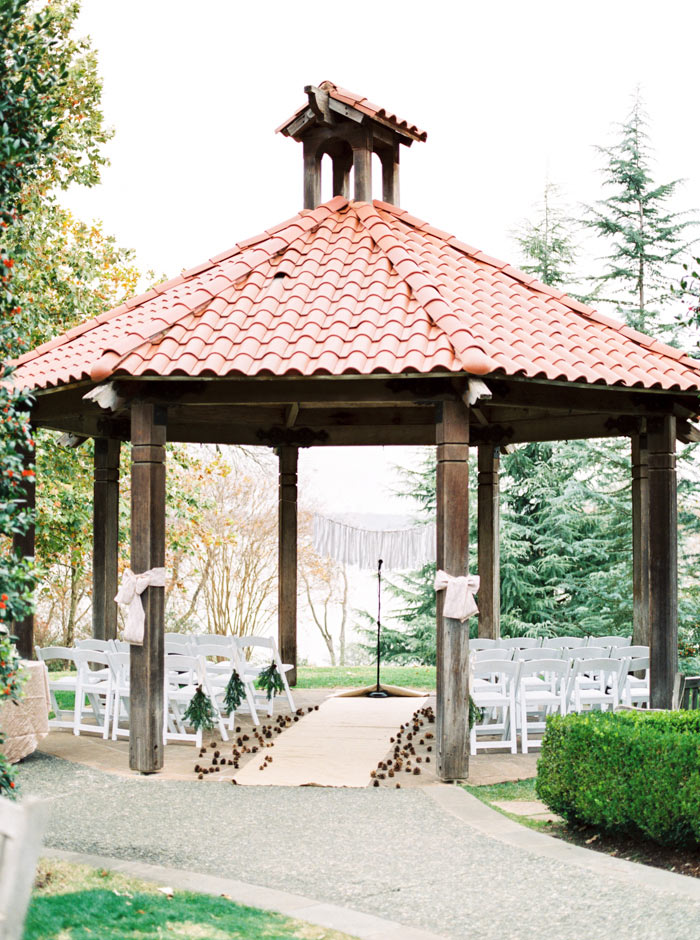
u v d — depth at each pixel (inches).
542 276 872.9
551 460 848.9
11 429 215.9
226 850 236.5
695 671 693.9
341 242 419.5
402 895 204.1
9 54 223.3
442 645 317.7
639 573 474.6
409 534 514.6
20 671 215.5
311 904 197.0
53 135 230.7
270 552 1004.6
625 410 383.2
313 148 470.3
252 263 401.4
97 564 482.3
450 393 320.8
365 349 332.2
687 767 227.9
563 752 261.0
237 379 329.1
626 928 183.2
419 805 282.5
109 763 342.0
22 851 122.0
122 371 326.6
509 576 827.4
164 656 334.0
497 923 187.5
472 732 365.1
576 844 249.6
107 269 730.8
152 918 181.8
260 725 418.6
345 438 540.4
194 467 713.0
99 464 484.1
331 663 1161.4
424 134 481.1
